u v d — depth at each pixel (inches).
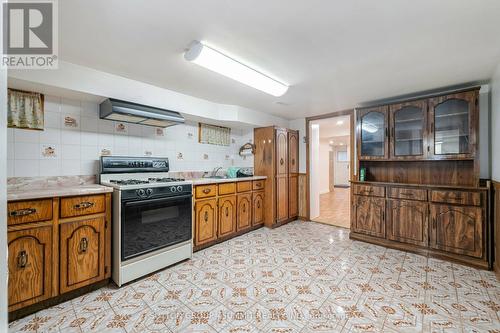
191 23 60.0
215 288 81.1
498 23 59.4
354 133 146.8
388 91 113.7
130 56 77.7
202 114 125.7
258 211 153.1
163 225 96.2
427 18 57.6
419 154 114.3
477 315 66.4
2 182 20.3
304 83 102.2
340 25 60.6
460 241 100.1
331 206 235.5
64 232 72.7
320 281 85.5
